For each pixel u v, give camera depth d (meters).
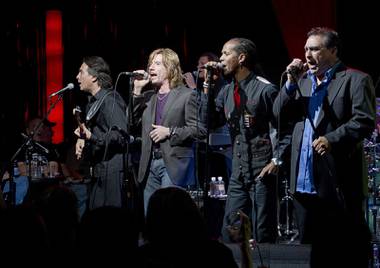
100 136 13.44
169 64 12.84
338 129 10.64
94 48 20.61
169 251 7.15
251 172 12.07
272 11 19.83
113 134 13.12
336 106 10.89
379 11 19.16
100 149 13.27
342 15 19.39
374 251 11.72
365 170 11.16
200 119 12.38
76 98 20.53
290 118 11.55
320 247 6.18
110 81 13.95
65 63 20.73
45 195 8.73
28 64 20.80
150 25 20.38
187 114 12.45
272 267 11.43
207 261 7.09
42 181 15.86
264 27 19.92
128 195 13.27
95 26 20.64
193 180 12.56
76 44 20.70
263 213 12.02
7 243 6.17
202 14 20.16
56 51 20.73
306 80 11.35
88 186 15.39
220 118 12.73
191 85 14.88
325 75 11.09
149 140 12.75
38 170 16.69
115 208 6.78
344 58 19.39
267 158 12.02
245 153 12.11
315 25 19.52
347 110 10.88
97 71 13.80
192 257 7.10
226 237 12.02
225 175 15.25
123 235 6.70
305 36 19.62
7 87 20.53
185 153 12.42
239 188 12.25
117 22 20.55
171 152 12.38
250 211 12.38
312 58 11.01
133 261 6.70
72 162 17.23
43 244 6.31
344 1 19.34
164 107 12.71
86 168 16.66
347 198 10.86
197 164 12.50
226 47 12.22
